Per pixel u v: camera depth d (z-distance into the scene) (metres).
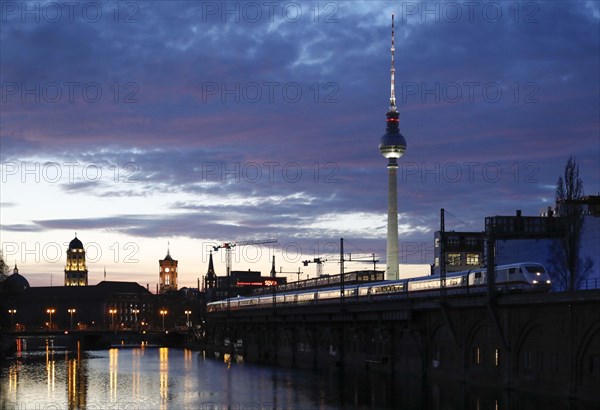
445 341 129.38
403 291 151.12
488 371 115.44
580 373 95.19
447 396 109.31
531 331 105.50
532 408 92.12
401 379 135.25
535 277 117.19
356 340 166.62
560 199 144.50
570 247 139.62
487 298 111.69
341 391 121.94
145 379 148.38
